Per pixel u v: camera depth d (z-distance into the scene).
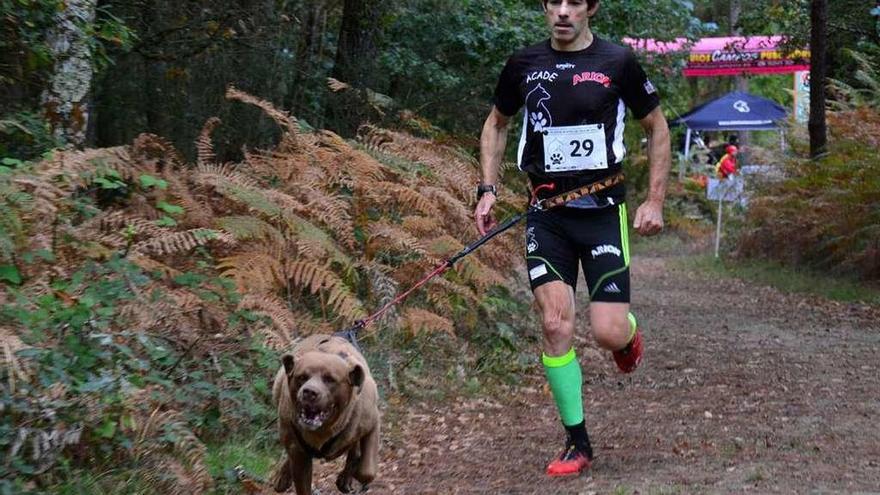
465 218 9.48
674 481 5.79
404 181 9.41
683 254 23.23
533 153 6.21
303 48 12.24
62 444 5.06
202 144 8.34
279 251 7.72
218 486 5.66
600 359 10.37
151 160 7.78
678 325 12.73
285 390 4.95
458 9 14.39
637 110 6.20
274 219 7.88
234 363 6.78
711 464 6.18
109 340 5.50
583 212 6.12
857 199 15.51
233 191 7.57
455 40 14.19
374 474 5.27
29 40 7.73
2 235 5.52
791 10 19.17
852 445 6.55
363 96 12.05
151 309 6.10
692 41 18.33
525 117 6.22
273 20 11.09
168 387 5.93
